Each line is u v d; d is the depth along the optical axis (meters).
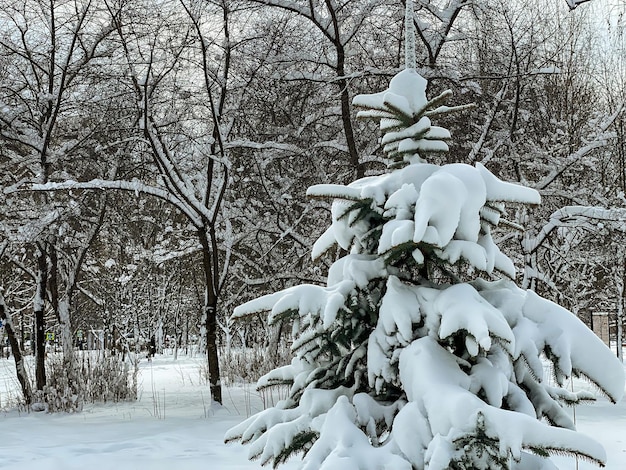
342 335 2.86
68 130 13.59
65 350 12.54
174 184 11.00
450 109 3.05
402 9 12.23
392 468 2.33
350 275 2.81
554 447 2.12
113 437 8.30
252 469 6.02
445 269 2.92
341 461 2.34
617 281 17.47
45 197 12.53
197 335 41.00
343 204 2.93
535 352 2.56
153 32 11.06
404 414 2.42
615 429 7.77
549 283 11.70
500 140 12.16
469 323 2.39
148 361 26.05
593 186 13.30
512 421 2.15
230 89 12.09
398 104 2.99
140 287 22.22
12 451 7.26
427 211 2.52
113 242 15.62
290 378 3.15
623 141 15.98
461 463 2.20
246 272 16.55
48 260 13.88
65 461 6.59
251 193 14.06
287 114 13.08
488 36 12.91
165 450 7.17
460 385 2.44
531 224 11.58
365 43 13.09
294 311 2.80
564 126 13.59
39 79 12.72
